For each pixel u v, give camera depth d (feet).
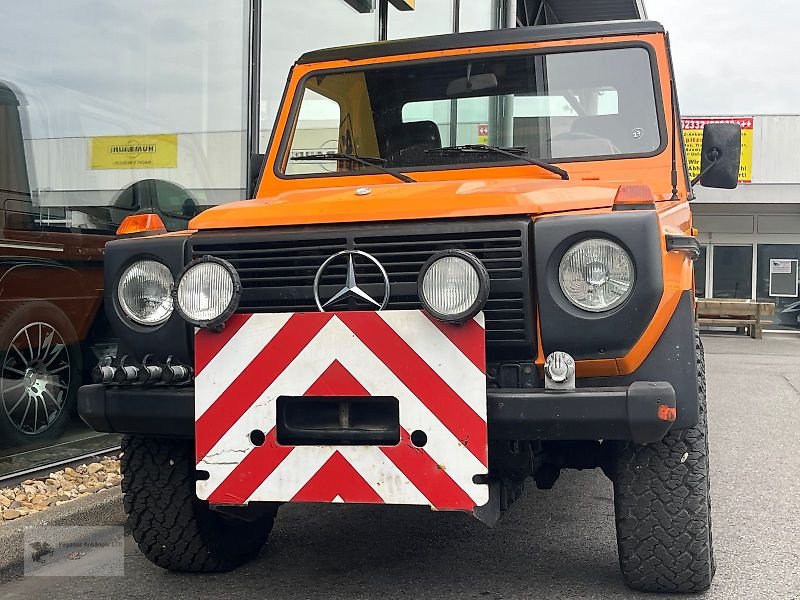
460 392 9.62
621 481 10.65
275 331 10.09
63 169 18.48
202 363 10.27
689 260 10.82
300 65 15.25
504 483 10.66
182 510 11.65
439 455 9.68
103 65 19.60
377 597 11.35
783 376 37.76
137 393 10.61
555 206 10.16
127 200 20.29
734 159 13.96
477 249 9.86
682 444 10.48
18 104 17.37
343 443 9.97
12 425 17.25
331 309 10.17
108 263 10.96
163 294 10.74
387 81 14.65
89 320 19.26
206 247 10.64
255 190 14.62
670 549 10.55
